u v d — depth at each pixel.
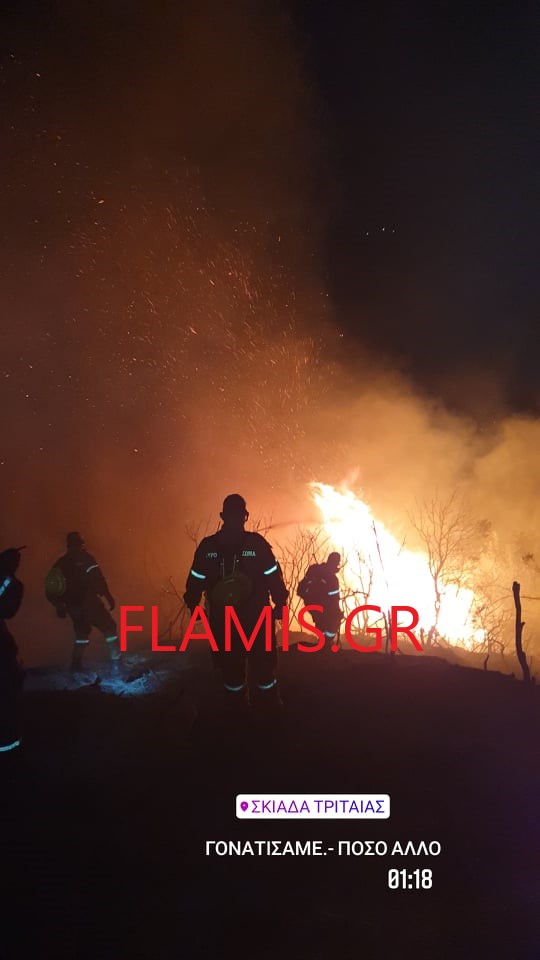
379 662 9.52
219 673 8.39
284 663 9.03
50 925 3.86
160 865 4.41
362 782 5.47
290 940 3.76
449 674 8.55
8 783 5.48
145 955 3.64
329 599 9.56
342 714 6.94
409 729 6.56
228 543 6.20
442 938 3.78
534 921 3.90
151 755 6.01
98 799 5.23
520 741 6.32
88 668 9.57
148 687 8.24
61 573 9.21
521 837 4.73
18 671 5.82
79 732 6.58
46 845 4.63
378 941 3.75
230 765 5.75
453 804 5.16
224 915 3.95
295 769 5.68
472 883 4.25
